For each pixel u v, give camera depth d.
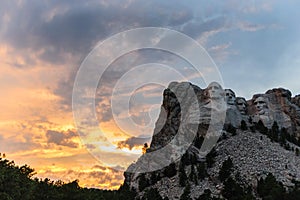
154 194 173.00
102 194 162.75
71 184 152.50
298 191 154.62
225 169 179.12
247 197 152.88
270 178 166.50
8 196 104.69
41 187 140.38
